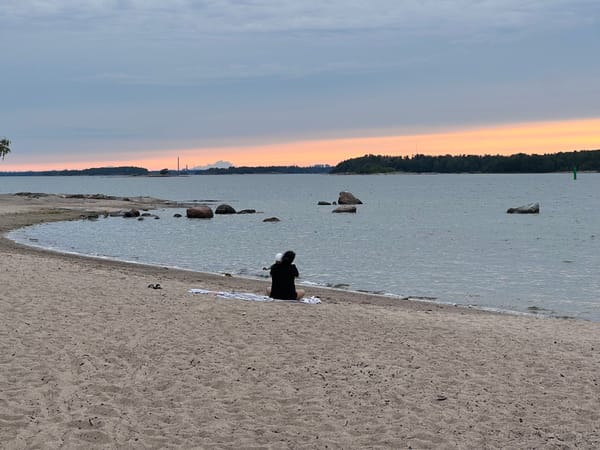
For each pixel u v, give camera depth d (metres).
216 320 11.62
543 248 33.25
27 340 9.70
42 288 13.93
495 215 60.12
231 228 44.22
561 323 14.11
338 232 42.16
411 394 8.13
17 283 14.38
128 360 9.06
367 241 36.50
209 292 15.06
